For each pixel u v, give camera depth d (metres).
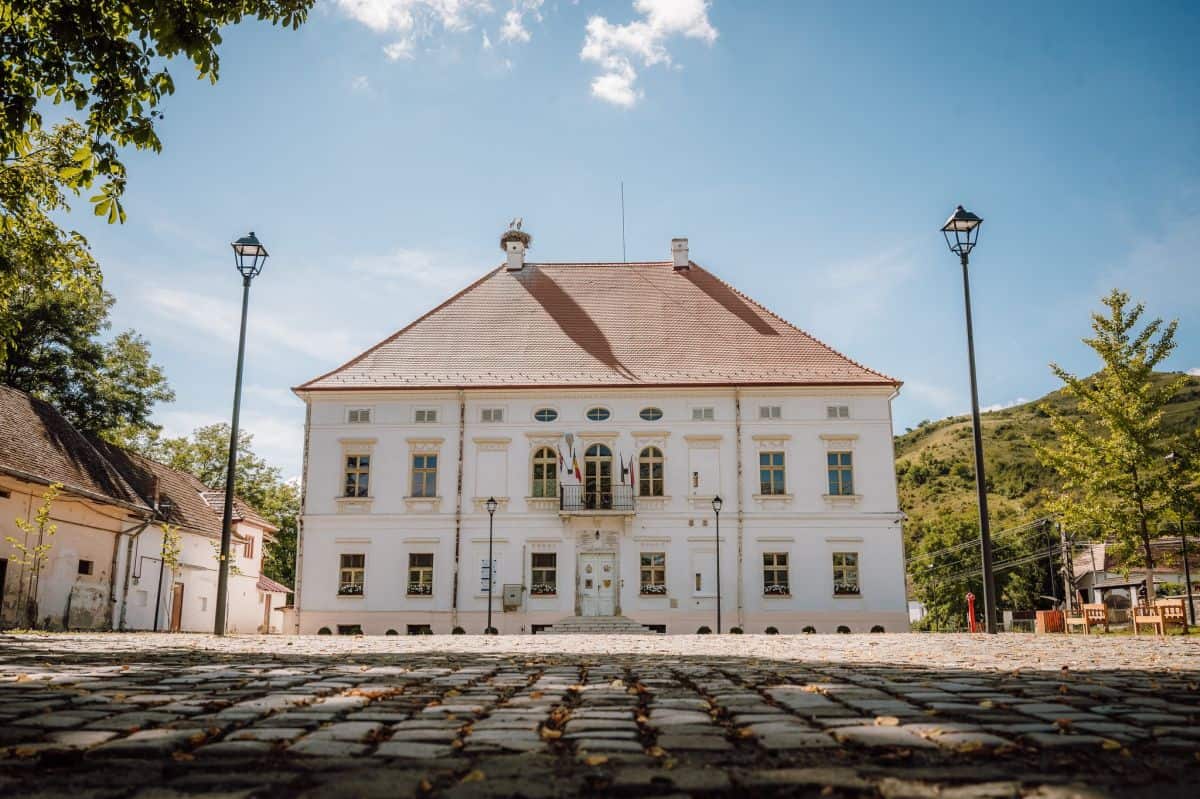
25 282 16.92
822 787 3.37
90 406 40.22
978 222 19.97
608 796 3.27
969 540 71.31
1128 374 25.02
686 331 39.88
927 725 4.74
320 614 35.53
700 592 35.44
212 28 8.70
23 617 25.11
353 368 38.09
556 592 35.50
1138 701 5.88
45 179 16.12
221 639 17.67
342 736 4.52
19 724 4.83
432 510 36.25
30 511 25.52
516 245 42.97
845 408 36.81
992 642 15.51
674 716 5.25
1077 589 68.12
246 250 20.17
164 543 30.45
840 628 35.12
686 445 36.59
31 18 9.13
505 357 38.59
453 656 11.70
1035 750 4.08
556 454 36.62
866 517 35.94
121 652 11.76
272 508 59.34
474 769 3.71
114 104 9.03
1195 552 25.23
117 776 3.58
